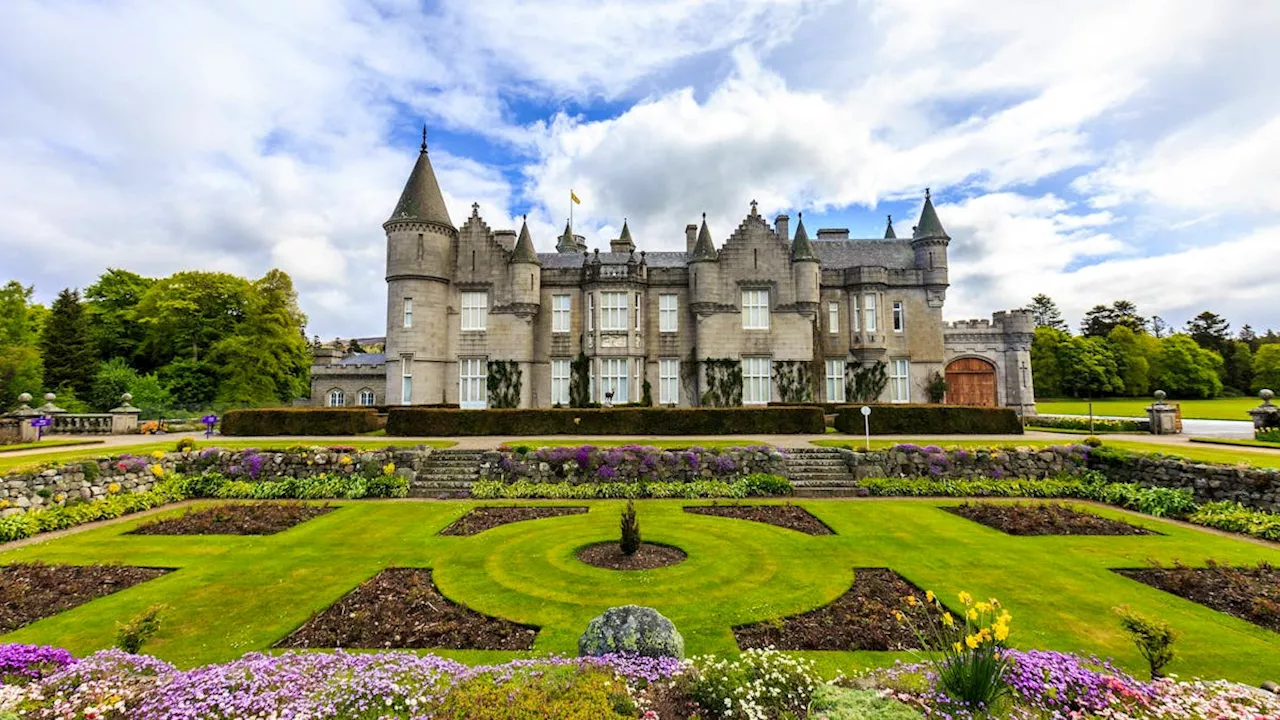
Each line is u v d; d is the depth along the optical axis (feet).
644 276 126.82
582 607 31.12
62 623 29.45
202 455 69.77
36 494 53.06
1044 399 256.52
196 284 171.12
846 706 17.49
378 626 28.96
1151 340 266.98
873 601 32.01
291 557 40.91
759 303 126.21
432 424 91.56
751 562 38.86
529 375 122.83
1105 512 56.18
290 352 195.83
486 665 22.35
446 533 47.78
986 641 19.17
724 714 18.57
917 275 131.54
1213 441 77.15
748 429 92.17
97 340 176.45
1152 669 22.41
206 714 18.16
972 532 47.37
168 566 39.17
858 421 92.17
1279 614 29.37
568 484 66.69
